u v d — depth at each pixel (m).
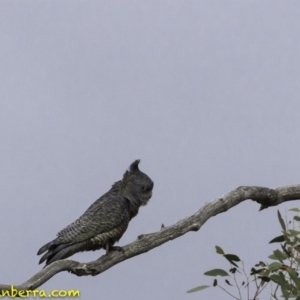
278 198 16.03
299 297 12.75
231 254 12.99
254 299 12.98
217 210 15.11
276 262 13.05
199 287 12.97
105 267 13.89
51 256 15.45
